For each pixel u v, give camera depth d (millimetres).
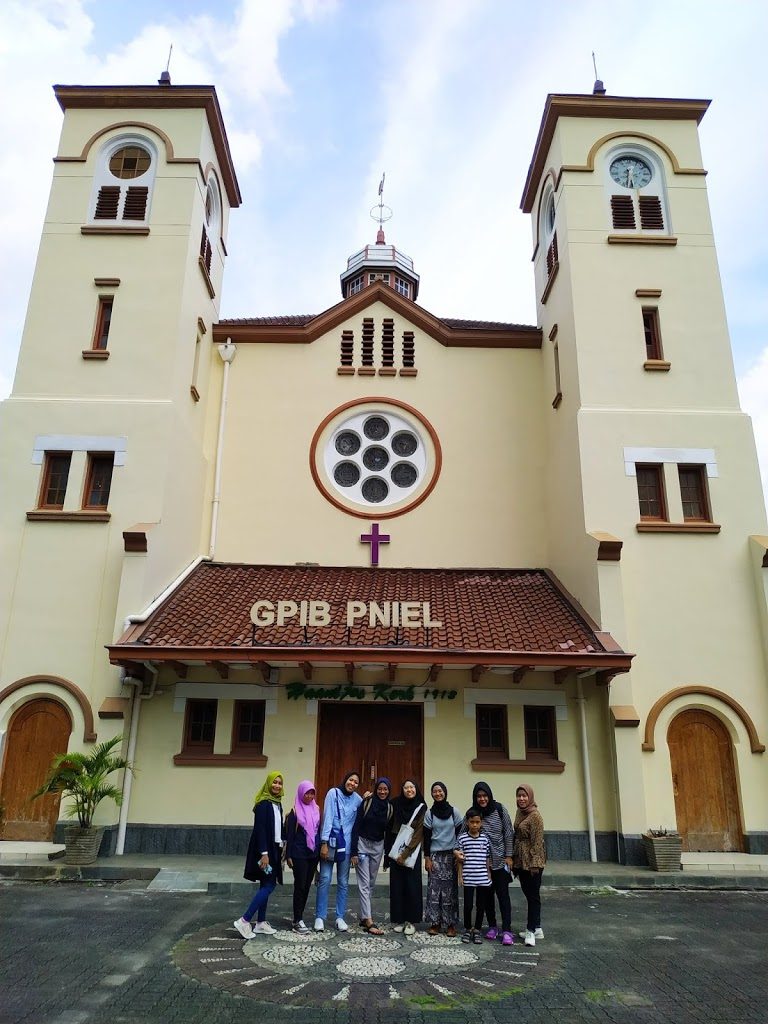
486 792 9656
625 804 14258
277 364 20625
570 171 19172
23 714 15039
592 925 10188
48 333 17500
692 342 17797
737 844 14656
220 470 19578
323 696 15430
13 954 8555
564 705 15406
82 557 15781
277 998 7324
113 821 14125
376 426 20422
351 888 12258
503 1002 7312
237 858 13914
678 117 19875
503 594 17328
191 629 14727
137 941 9102
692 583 15906
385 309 21297
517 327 21641
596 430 16922
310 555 19062
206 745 15266
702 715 15352
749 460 16812
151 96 19500
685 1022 6891
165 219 18531
